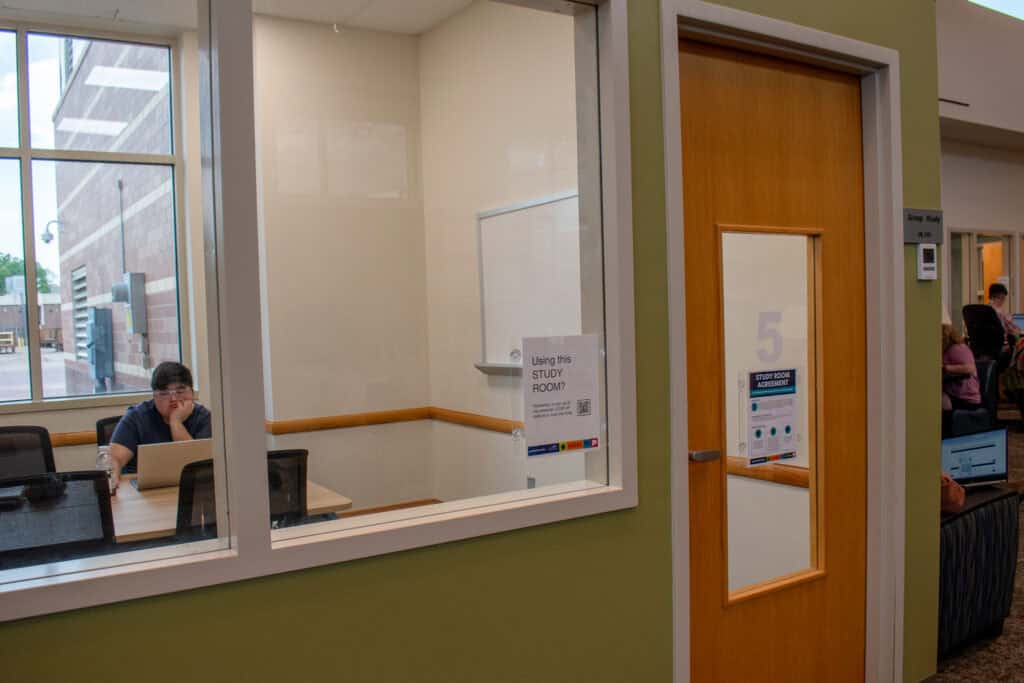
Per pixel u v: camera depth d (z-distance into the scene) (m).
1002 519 3.12
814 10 2.41
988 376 4.98
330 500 2.01
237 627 1.52
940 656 2.91
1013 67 7.26
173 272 2.14
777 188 2.43
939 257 2.80
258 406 1.54
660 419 2.12
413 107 2.38
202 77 1.67
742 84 2.35
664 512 2.13
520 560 1.89
